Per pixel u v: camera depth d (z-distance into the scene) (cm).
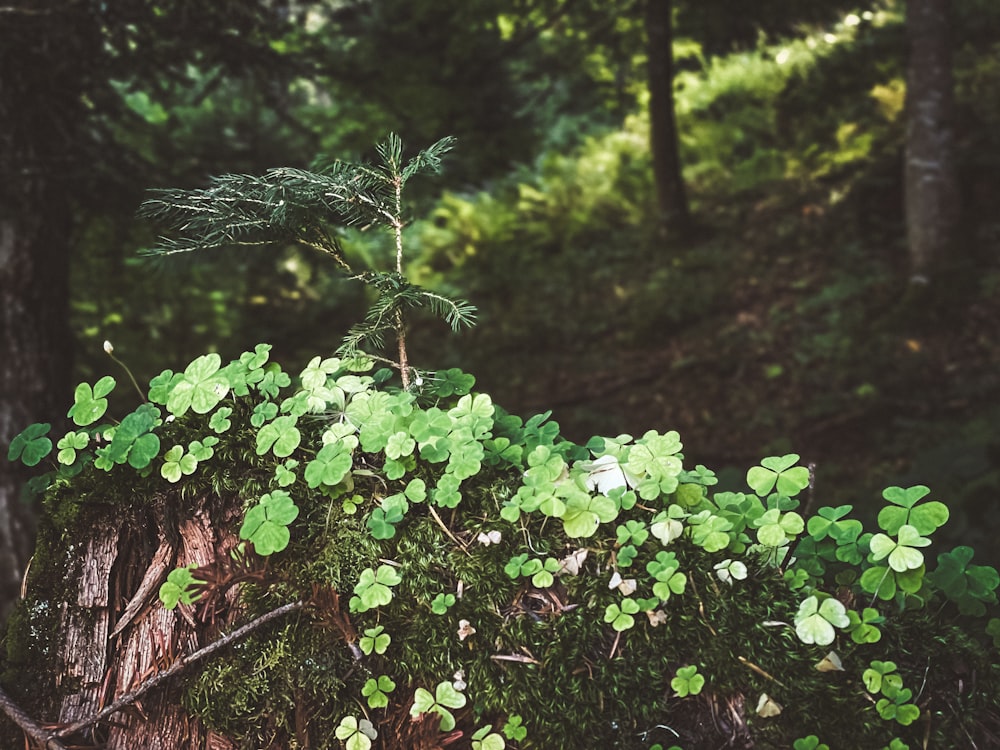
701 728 130
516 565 134
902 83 1173
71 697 138
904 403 752
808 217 1071
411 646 135
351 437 141
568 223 1259
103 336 736
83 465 144
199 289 896
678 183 1134
